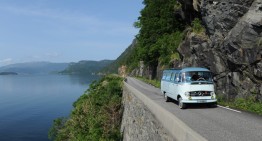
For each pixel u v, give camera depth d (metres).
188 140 8.62
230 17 22.53
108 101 38.38
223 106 19.47
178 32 48.12
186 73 19.17
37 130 105.69
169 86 21.59
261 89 18.23
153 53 53.72
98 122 33.59
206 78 19.02
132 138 20.53
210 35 25.00
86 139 33.94
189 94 18.41
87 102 44.84
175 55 41.31
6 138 96.25
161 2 60.31
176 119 10.16
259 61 18.50
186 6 33.91
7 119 126.25
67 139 46.72
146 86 42.38
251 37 19.23
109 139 29.81
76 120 43.56
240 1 22.05
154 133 13.20
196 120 14.60
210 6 24.33
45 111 140.88
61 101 174.88
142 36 62.72
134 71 94.81
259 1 19.25
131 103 23.27
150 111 14.61
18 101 184.62
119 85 42.47
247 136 11.31
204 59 25.30
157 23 56.97
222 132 11.98
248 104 18.31
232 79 21.06
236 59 20.30
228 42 20.95
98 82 62.31
